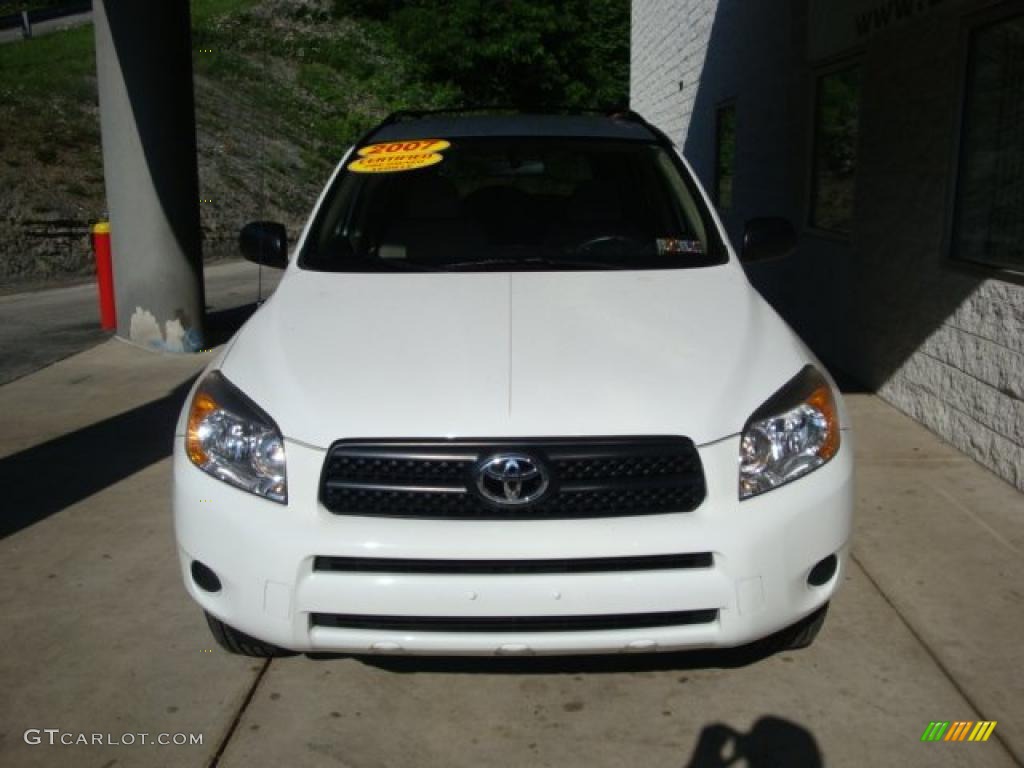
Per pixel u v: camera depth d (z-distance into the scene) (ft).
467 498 8.65
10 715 9.86
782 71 28.30
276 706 9.96
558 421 8.75
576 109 16.56
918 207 18.75
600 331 10.14
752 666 10.50
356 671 10.55
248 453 9.04
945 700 9.86
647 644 8.77
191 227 25.99
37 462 17.24
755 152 31.73
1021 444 15.01
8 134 54.90
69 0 118.01
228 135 69.21
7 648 11.10
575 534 8.51
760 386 9.34
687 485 8.71
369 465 8.74
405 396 9.04
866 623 11.30
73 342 27.84
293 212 61.11
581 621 8.77
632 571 8.59
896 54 19.72
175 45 25.00
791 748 9.20
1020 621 11.30
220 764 9.11
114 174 25.68
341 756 9.21
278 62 92.48
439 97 89.10
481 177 13.61
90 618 11.73
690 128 44.34
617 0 101.55
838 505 9.16
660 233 12.89
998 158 16.15
